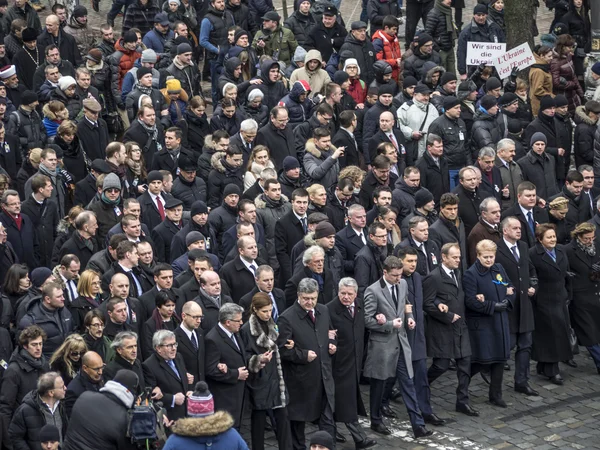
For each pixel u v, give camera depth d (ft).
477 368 119.14
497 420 115.14
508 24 173.68
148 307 106.22
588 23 194.18
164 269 105.50
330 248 114.32
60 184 129.59
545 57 168.04
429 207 124.98
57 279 105.81
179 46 161.27
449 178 142.82
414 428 111.04
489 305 115.85
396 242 123.24
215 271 114.11
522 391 122.31
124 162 130.82
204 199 132.57
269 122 140.87
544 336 124.16
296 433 107.45
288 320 104.78
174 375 98.89
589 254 127.03
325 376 106.01
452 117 143.84
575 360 132.67
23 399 93.30
